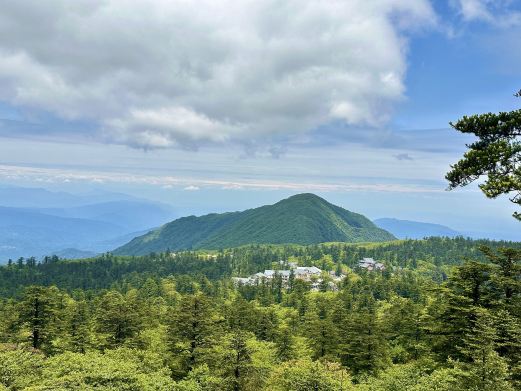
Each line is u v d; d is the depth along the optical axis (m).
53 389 24.00
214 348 39.94
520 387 22.25
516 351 25.41
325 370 30.06
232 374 29.59
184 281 188.50
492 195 17.31
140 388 26.41
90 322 58.81
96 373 26.70
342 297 113.00
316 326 50.06
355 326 44.88
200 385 30.53
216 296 159.38
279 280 170.50
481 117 19.05
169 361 37.66
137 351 38.34
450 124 20.19
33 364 29.72
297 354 52.16
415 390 25.53
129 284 193.00
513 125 18.39
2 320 50.31
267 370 31.56
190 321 38.72
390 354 50.03
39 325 46.19
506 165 18.09
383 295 138.62
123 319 45.59
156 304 129.12
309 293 149.62
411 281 147.50
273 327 69.38
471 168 18.44
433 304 37.19
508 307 27.83
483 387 18.16
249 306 78.12
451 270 32.16
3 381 25.84
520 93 18.69
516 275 29.09
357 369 43.31
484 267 29.58
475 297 30.55
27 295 46.69
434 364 31.92
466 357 28.86
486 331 20.73
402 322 53.59
